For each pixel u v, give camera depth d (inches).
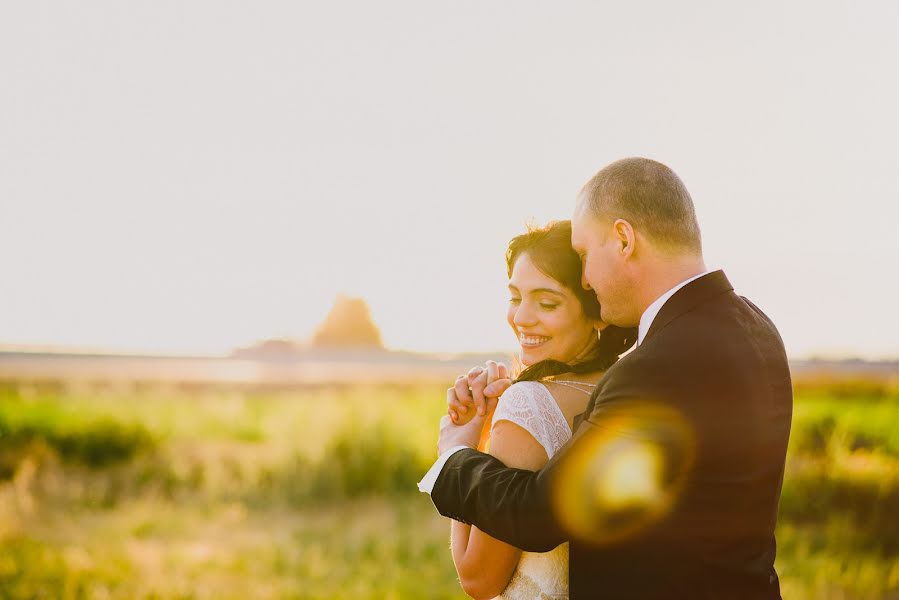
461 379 83.2
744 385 65.0
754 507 65.4
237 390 840.3
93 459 418.9
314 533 285.6
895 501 306.5
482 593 77.6
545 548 65.2
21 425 455.2
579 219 73.7
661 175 70.7
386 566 249.0
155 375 2094.0
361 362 4766.2
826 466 358.3
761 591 65.3
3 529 278.1
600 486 62.3
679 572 62.7
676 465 62.4
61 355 5029.5
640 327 70.8
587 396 78.3
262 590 224.2
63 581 229.9
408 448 369.4
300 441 376.2
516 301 84.2
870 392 715.4
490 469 70.4
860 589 222.8
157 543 271.1
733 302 69.6
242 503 326.3
